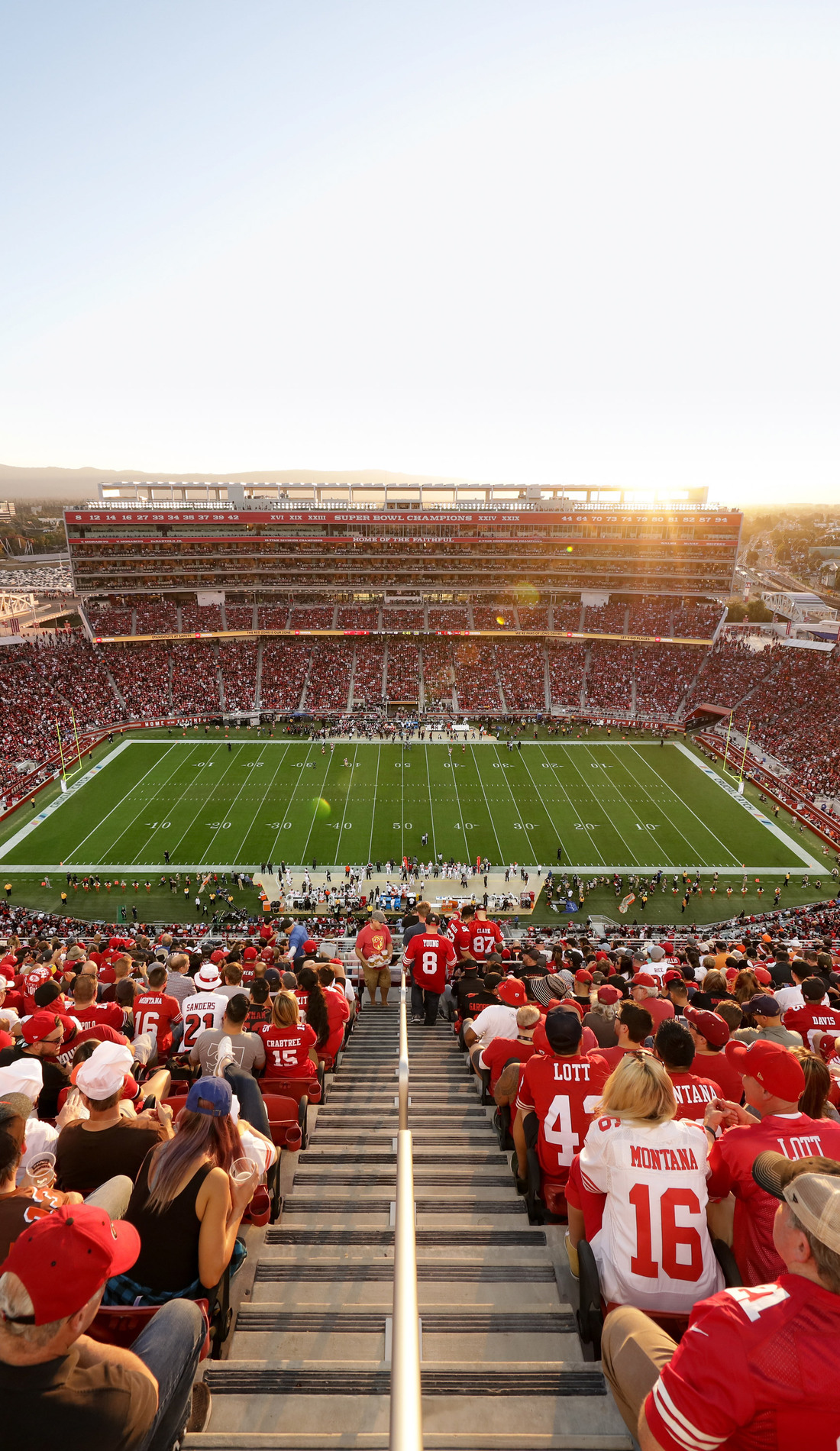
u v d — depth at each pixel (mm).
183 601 95875
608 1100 4578
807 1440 2520
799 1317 2623
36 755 64875
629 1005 6613
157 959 18797
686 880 47562
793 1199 2713
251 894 45406
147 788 60594
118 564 92188
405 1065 4996
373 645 92312
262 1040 8539
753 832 54781
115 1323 4246
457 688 84375
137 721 75750
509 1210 6961
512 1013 10195
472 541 97000
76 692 76750
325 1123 9430
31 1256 2617
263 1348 4957
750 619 120062
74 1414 2660
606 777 64562
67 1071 8406
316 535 95438
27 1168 6020
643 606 97750
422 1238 6359
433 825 54844
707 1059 7391
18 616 103000
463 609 98312
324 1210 7043
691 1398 2633
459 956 18812
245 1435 4016
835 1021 12133
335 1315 5297
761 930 40250
